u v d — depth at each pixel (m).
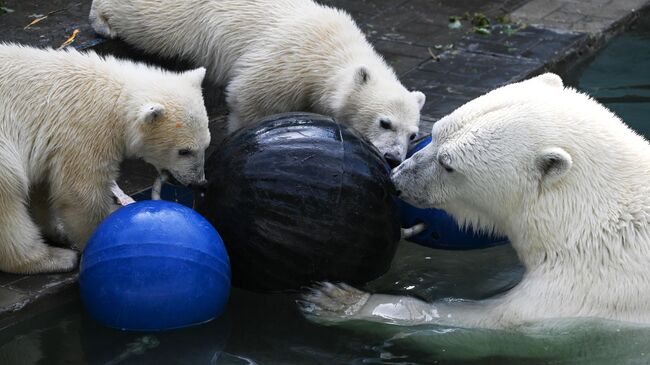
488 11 16.23
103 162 9.04
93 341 8.15
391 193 8.70
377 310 8.62
